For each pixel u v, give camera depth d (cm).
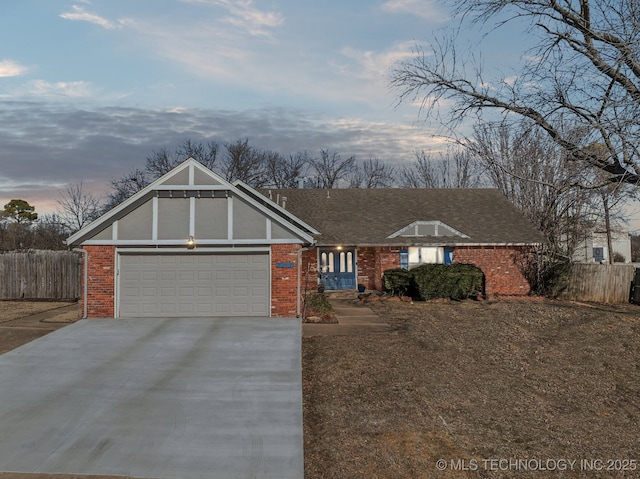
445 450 738
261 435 756
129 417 820
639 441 827
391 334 1418
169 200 1590
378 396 934
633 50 1114
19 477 624
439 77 1466
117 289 1584
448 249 2388
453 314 1780
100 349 1222
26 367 1084
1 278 2239
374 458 702
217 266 1606
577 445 796
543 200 2864
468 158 4172
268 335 1352
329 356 1181
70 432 761
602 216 2400
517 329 1568
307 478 646
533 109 1361
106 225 1576
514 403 966
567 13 1289
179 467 657
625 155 1186
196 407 865
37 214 5100
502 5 1338
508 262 2394
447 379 1058
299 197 2747
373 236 2366
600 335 1516
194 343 1275
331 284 2420
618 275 2269
